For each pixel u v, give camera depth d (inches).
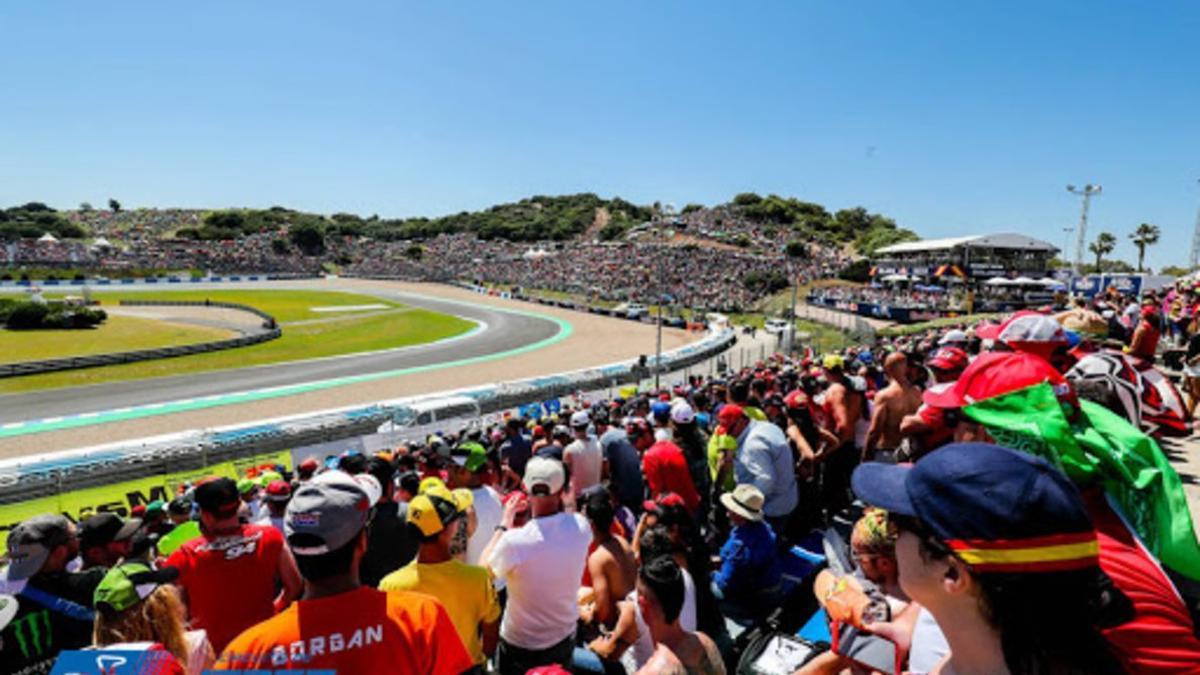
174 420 925.8
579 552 136.9
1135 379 108.3
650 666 94.3
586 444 236.1
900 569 55.8
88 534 143.9
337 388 1165.1
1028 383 75.5
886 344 697.6
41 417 954.7
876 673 80.4
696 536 142.2
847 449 216.8
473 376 1286.9
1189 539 67.6
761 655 117.6
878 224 5118.1
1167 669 51.1
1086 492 68.5
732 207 5408.5
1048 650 47.4
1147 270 2812.5
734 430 208.5
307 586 78.5
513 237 5910.4
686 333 1990.7
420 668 77.9
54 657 103.1
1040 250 2358.5
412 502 116.3
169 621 94.0
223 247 5206.7
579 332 1994.3
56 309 1850.4
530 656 135.8
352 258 5447.8
